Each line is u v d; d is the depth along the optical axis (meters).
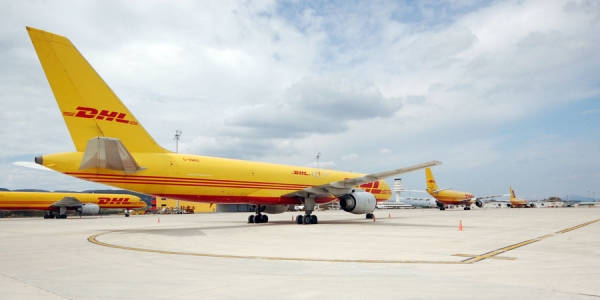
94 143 15.60
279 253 11.60
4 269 9.13
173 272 8.51
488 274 8.05
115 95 18.89
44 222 37.88
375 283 7.21
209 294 6.45
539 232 18.53
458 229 20.94
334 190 26.86
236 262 9.89
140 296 6.38
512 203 104.62
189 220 38.03
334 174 31.53
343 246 13.36
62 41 17.34
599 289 6.62
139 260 10.34
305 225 25.23
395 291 6.56
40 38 16.77
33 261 10.38
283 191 26.91
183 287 7.00
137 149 19.59
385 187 36.25
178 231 20.48
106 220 41.16
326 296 6.25
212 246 13.55
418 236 16.92
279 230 20.91
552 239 15.21
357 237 16.67
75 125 17.58
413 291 6.55
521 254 11.05
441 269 8.69
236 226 24.59
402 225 24.73
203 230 21.11
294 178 27.86
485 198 78.94
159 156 20.28
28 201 50.81
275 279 7.65
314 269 8.79
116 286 7.15
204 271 8.61
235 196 24.00
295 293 6.47
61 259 10.68
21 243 15.09
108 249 12.82
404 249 12.38
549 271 8.36
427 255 10.98
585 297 6.08
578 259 10.09
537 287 6.79
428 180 72.81
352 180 25.73
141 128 19.88
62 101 17.28
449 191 72.94
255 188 25.06
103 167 17.73
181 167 20.97
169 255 11.25
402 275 7.99
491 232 18.72
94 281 7.63
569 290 6.56
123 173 18.75
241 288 6.87
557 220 29.39
